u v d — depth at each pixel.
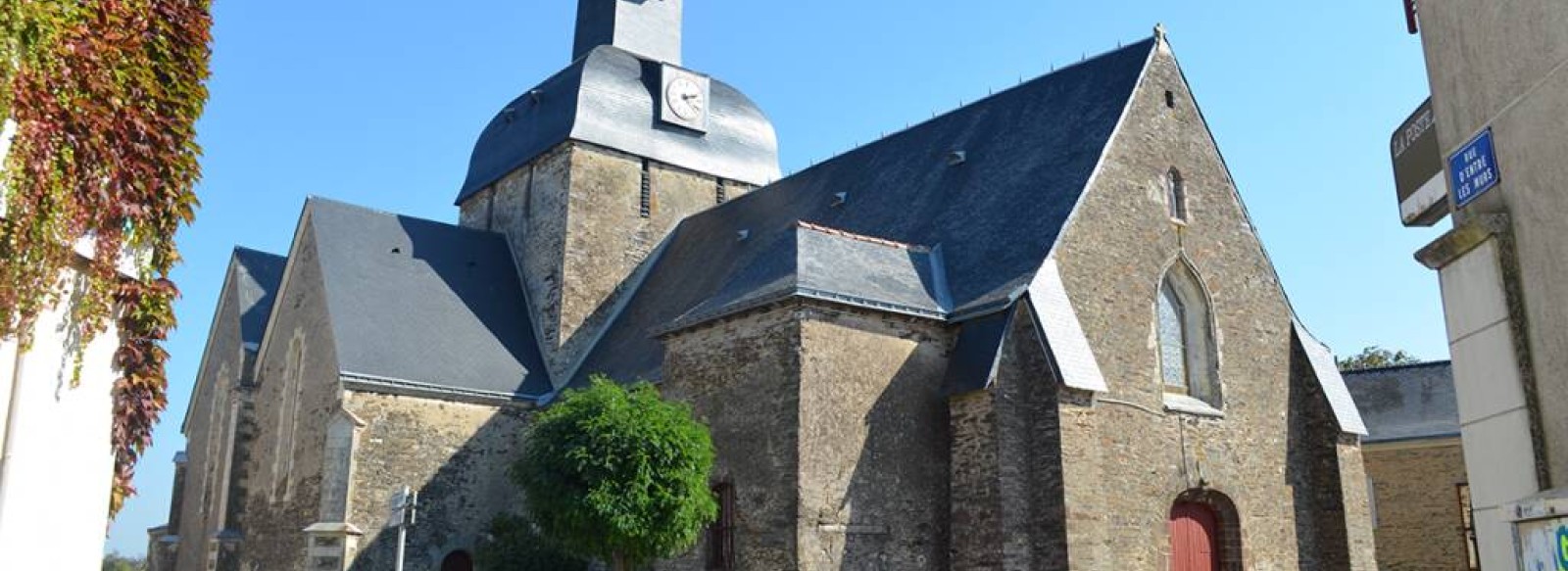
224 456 31.50
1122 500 20.05
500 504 26.94
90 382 9.49
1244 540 21.75
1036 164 23.17
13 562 8.79
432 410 26.66
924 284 21.48
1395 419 31.05
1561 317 7.95
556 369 29.95
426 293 30.09
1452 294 9.15
